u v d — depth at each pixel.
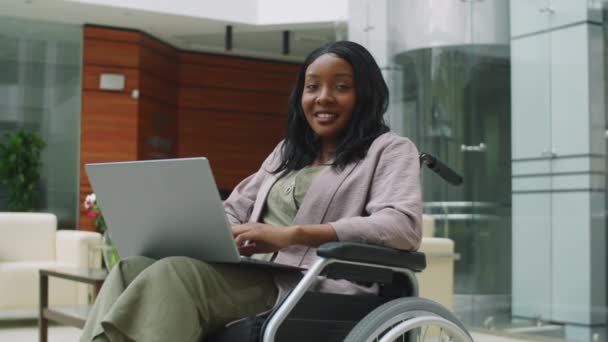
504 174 5.57
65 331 5.25
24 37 9.52
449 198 5.88
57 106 9.64
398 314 1.72
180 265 1.62
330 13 8.91
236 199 2.12
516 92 5.52
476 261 5.70
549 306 5.21
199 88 11.35
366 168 1.86
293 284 1.78
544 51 5.34
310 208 1.87
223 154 11.46
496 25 5.66
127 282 1.65
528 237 5.38
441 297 5.13
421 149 6.07
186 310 1.56
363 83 1.96
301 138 2.06
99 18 9.50
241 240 1.70
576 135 5.12
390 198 1.77
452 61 5.92
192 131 11.29
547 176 5.28
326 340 1.75
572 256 5.09
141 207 1.77
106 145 9.86
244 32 10.09
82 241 5.59
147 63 10.27
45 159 9.54
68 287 5.43
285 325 1.70
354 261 1.65
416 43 6.12
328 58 1.96
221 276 1.71
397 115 6.21
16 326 5.49
